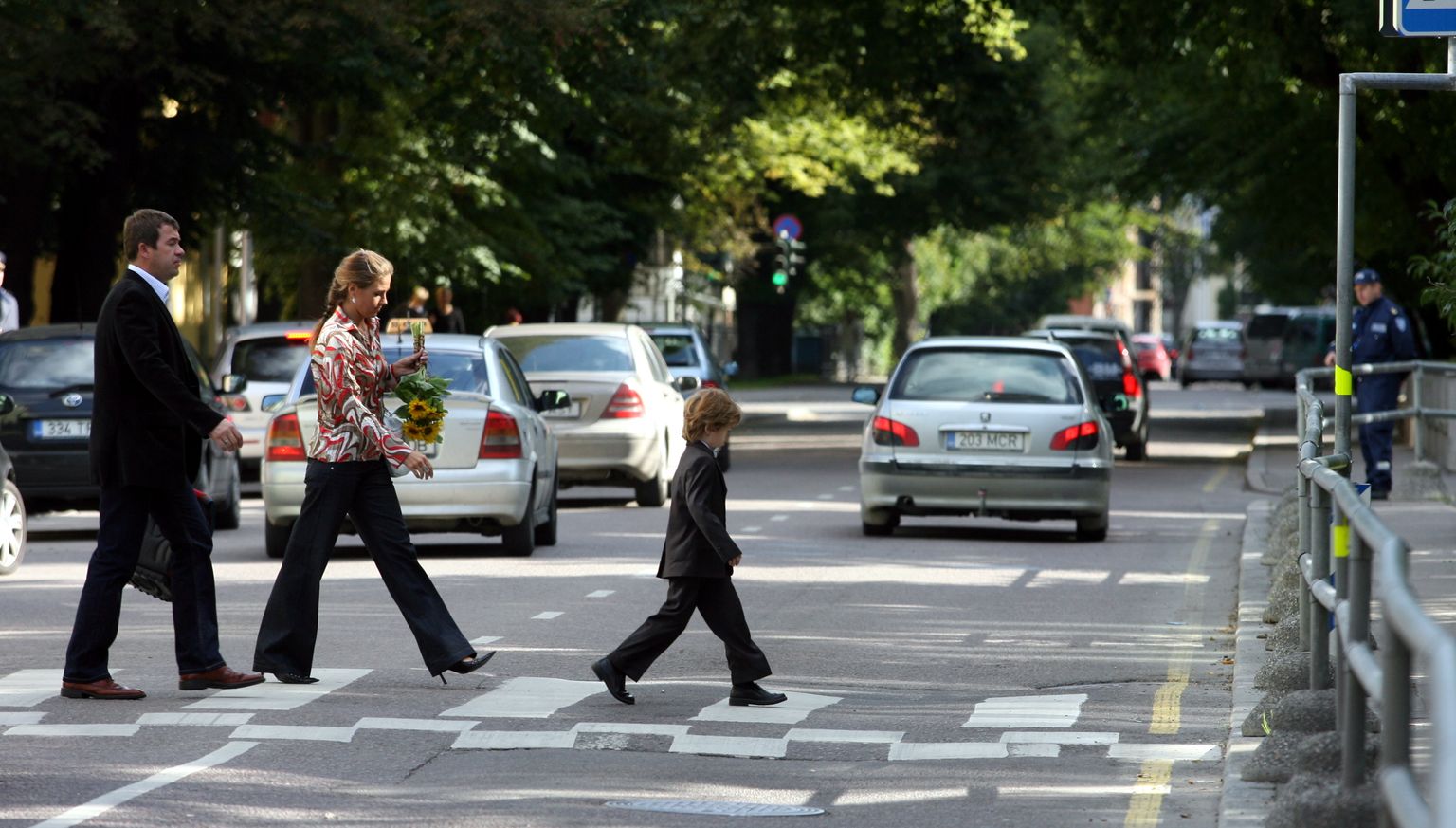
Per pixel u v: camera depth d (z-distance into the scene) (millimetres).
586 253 133125
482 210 116938
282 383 73500
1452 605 37688
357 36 84562
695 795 22812
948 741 26031
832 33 108938
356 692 29422
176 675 31016
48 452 56500
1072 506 54281
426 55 86750
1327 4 87062
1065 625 37844
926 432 54906
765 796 22781
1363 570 18016
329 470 30188
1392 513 59531
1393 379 64562
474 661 29922
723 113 118000
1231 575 46875
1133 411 92312
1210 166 119438
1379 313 64438
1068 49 126750
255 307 150500
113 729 26406
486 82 98000
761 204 182375
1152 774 23922
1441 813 9945
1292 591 35969
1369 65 92188
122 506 29016
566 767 24328
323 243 93562
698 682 30859
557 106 95500
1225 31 96812
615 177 138625
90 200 88062
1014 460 54375
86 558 50906
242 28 81375
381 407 31016
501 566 47906
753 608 40188
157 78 84812
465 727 26703
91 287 89375
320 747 25359
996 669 32438
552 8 86625
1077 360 56281
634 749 25547
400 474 48844
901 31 109438
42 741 25672
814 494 72562
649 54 99500
